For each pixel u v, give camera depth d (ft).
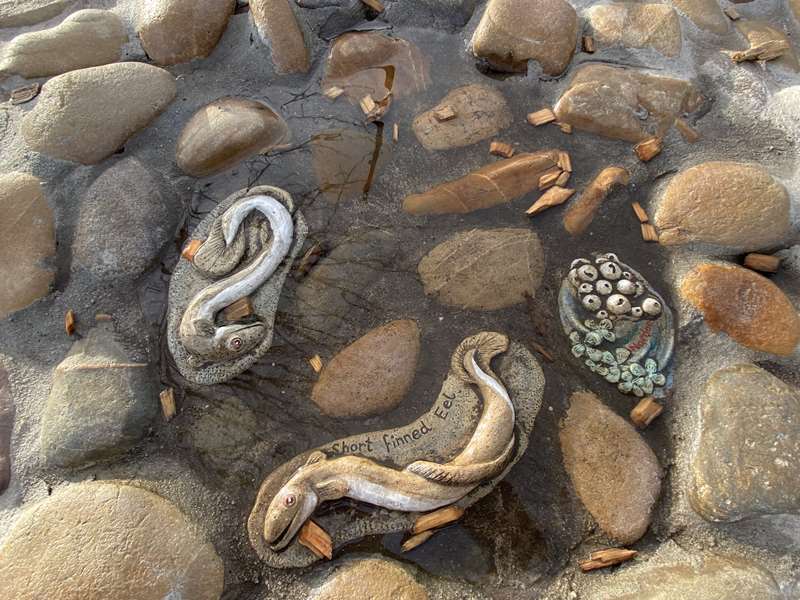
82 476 2.79
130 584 2.56
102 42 3.36
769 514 2.66
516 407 2.86
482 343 2.91
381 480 2.69
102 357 2.90
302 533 2.70
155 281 3.04
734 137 3.23
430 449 2.78
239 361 2.92
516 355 2.91
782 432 2.68
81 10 3.47
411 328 2.94
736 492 2.65
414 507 2.69
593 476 2.78
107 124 3.14
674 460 2.82
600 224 3.10
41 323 3.00
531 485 2.78
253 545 2.72
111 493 2.71
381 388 2.85
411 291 3.00
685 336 2.94
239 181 3.16
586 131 3.25
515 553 2.73
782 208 3.01
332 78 3.35
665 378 2.89
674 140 3.22
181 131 3.22
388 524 2.73
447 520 2.72
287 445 2.82
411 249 3.06
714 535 2.72
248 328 2.89
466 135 3.24
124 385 2.84
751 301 2.91
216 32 3.35
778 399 2.74
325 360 2.91
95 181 3.11
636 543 2.73
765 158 3.17
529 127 3.28
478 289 2.99
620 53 3.39
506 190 3.14
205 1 3.29
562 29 3.30
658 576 2.63
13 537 2.64
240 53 3.37
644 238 3.07
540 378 2.89
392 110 3.29
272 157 3.20
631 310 2.92
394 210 3.12
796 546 2.69
